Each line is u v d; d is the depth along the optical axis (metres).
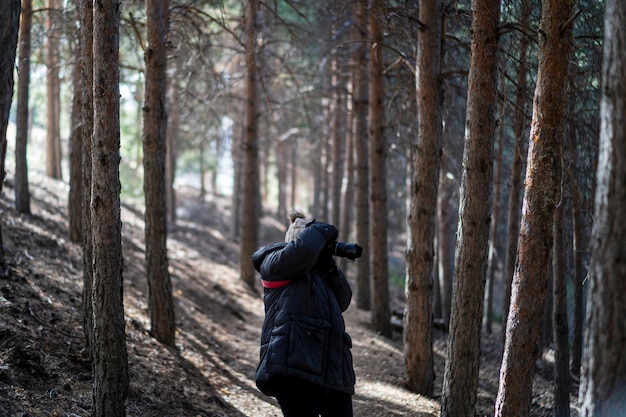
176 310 10.52
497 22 5.76
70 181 11.30
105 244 4.57
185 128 21.38
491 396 8.91
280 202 33.41
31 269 7.99
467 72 7.67
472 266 5.69
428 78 7.68
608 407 2.65
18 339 5.43
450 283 15.00
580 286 9.89
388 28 8.89
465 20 8.10
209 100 13.42
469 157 5.74
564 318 7.68
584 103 7.71
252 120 15.39
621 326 2.62
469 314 5.68
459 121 10.16
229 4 15.18
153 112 7.97
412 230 8.03
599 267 2.69
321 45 12.22
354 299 16.89
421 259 8.04
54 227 11.84
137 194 26.83
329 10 9.73
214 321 11.09
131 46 10.80
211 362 8.09
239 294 14.51
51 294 7.27
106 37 4.58
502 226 16.27
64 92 18.05
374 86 11.39
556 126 4.68
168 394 6.09
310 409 3.74
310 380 3.64
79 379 5.39
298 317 3.79
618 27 2.69
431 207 7.92
